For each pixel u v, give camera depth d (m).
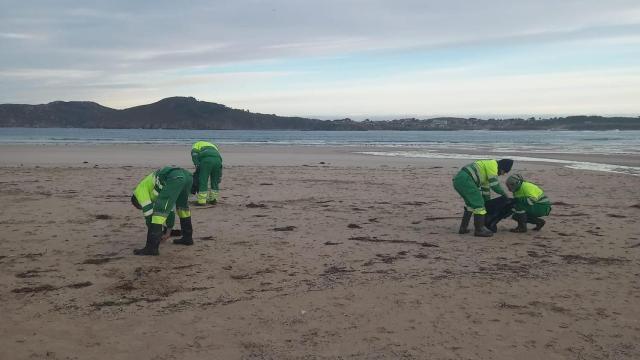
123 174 19.58
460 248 8.32
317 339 4.83
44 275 6.65
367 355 4.51
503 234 9.46
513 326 5.14
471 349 4.63
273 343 4.73
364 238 8.96
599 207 12.71
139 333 4.92
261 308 5.58
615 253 8.04
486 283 6.46
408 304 5.71
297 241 8.67
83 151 35.69
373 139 87.12
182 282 6.44
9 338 4.78
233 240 8.70
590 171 23.00
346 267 7.14
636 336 4.93
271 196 14.18
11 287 6.19
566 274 6.88
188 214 8.24
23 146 41.88
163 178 7.77
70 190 14.85
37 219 10.34
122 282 6.40
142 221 10.28
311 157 32.38
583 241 8.87
